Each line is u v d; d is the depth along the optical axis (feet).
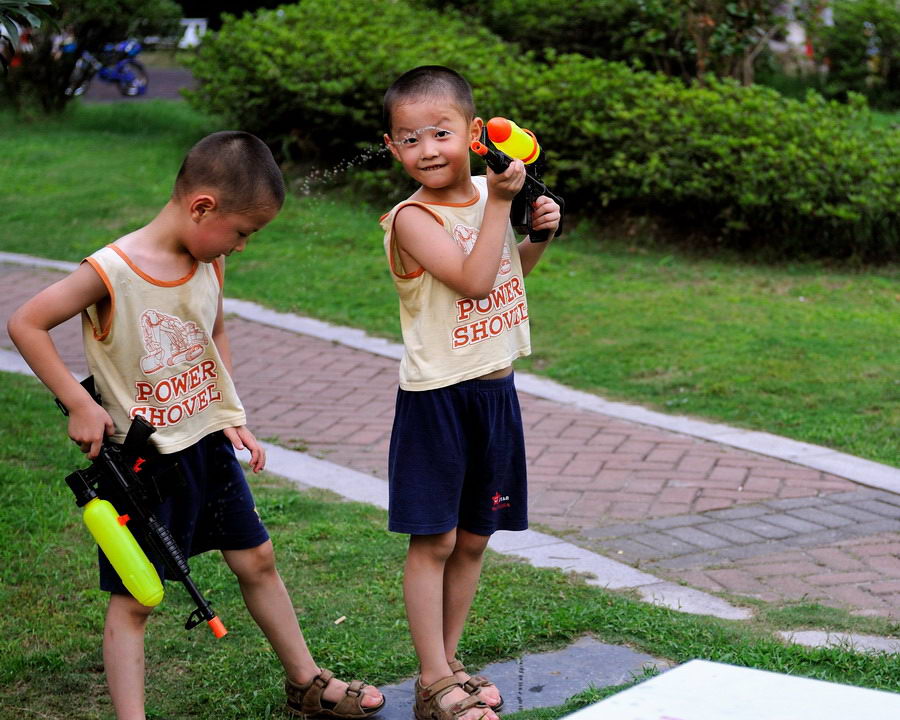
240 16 71.00
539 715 10.05
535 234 10.15
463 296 9.64
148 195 39.34
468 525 10.36
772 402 21.50
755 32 39.99
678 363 23.79
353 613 12.49
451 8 48.39
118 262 8.87
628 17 44.32
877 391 21.80
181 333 9.25
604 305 28.17
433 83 9.57
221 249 9.19
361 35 38.68
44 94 52.01
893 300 28.84
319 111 37.17
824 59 53.42
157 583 8.72
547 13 46.06
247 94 38.32
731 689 5.08
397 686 10.91
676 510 16.47
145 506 8.95
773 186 31.32
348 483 17.47
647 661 11.28
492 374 10.04
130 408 9.14
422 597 10.05
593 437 19.99
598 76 35.47
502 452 10.19
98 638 11.78
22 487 16.05
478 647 11.55
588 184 34.55
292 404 21.84
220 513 9.83
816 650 11.19
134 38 51.29
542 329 26.55
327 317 27.78
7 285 30.27
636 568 14.19
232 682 10.89
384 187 36.35
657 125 33.27
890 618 12.50
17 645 11.51
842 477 17.90
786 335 25.44
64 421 19.61
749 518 16.14
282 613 10.18
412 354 9.85
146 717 10.16
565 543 14.97
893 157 31.73
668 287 30.09
